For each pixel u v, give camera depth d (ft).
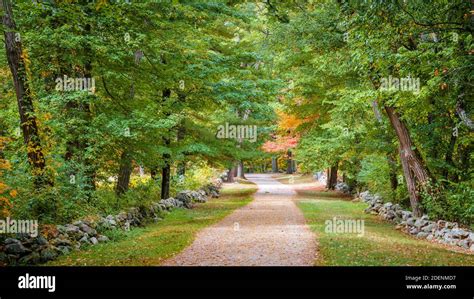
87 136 44.21
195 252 34.91
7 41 37.91
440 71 35.53
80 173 43.52
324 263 30.53
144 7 50.93
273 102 97.04
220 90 69.31
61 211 38.50
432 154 55.11
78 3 46.68
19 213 34.55
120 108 54.08
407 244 39.60
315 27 52.37
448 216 48.98
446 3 34.60
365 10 35.37
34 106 38.73
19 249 30.83
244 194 103.24
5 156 41.01
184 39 60.64
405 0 34.32
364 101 48.75
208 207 75.46
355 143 76.43
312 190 115.96
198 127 73.77
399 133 52.75
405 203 66.80
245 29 122.83
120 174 57.16
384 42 37.65
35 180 37.96
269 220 56.75
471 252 38.78
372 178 72.18
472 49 33.78
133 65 53.93
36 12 43.19
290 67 85.05
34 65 44.57
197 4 64.08
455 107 41.63
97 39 45.27
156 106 55.93
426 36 45.09
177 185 83.82
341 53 52.54
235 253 34.19
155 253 34.63
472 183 48.11
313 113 93.20
